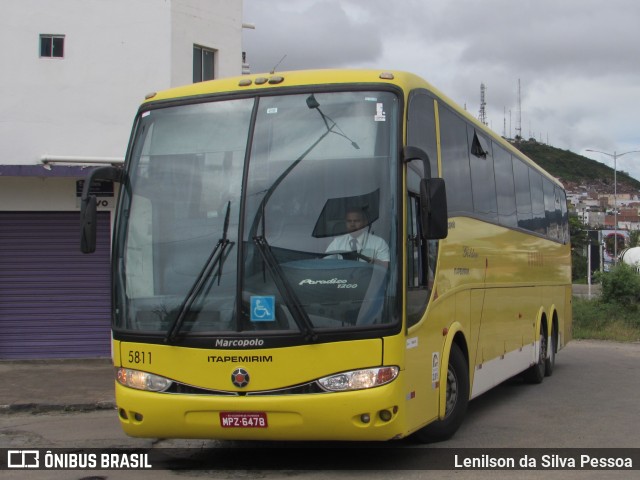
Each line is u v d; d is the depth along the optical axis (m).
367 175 6.69
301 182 6.71
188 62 15.74
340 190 6.66
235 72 16.75
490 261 10.32
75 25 15.08
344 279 6.42
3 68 14.88
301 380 6.28
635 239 61.47
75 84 15.02
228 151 6.95
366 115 6.86
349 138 6.81
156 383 6.57
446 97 8.76
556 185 16.44
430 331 7.42
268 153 6.85
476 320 9.49
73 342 15.03
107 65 15.14
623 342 24.05
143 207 7.04
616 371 16.00
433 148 7.98
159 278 6.77
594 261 37.31
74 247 15.06
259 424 6.32
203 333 6.46
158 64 15.31
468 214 9.27
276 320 6.38
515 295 11.91
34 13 14.98
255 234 6.59
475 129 10.00
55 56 15.12
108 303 15.08
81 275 15.05
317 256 6.48
